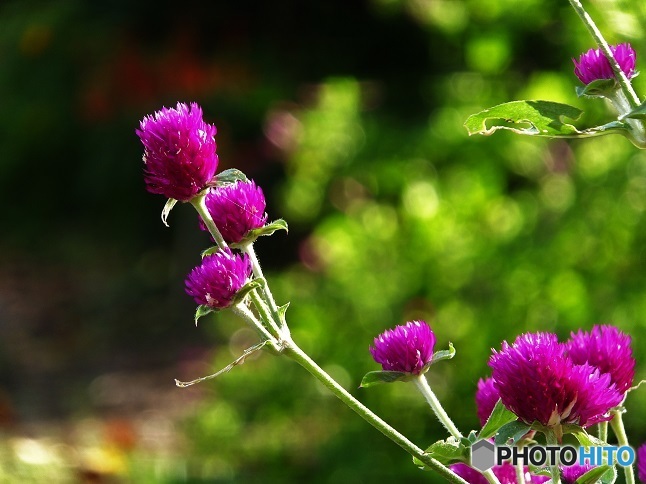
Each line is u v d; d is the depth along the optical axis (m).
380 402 1.41
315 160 1.71
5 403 1.42
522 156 1.43
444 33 1.57
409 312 1.42
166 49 2.69
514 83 1.49
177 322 2.72
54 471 1.13
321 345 1.50
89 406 2.17
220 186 0.52
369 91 2.10
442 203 1.46
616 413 0.50
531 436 0.49
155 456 1.64
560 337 1.26
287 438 1.54
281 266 2.65
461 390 1.34
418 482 1.33
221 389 1.62
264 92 2.58
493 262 1.36
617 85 0.51
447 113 1.54
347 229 1.54
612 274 1.26
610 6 0.91
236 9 2.69
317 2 2.63
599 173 1.29
